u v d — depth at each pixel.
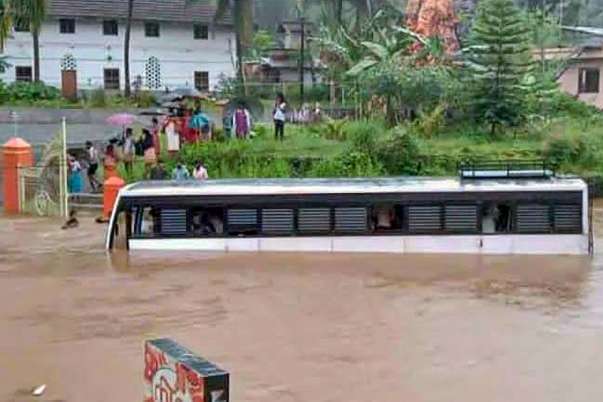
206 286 19.94
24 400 12.91
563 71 50.34
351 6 61.78
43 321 17.16
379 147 34.84
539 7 73.19
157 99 50.56
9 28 41.62
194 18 59.62
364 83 41.16
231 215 23.45
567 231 23.30
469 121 40.22
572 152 36.88
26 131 41.12
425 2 52.62
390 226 23.44
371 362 14.49
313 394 12.98
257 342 15.62
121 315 17.53
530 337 15.94
